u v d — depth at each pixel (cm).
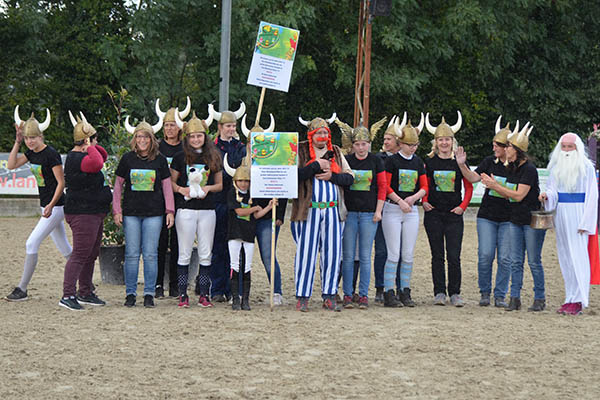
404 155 905
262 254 888
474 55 2666
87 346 666
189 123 865
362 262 887
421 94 2727
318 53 2531
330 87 2673
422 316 834
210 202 872
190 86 2528
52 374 579
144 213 858
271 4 2252
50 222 888
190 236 868
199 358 629
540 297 898
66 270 850
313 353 650
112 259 1055
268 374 583
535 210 890
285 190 834
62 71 2533
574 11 2800
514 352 666
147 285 870
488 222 917
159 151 898
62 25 2516
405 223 908
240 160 911
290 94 2688
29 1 2422
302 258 855
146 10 2269
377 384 561
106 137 2509
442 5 2492
